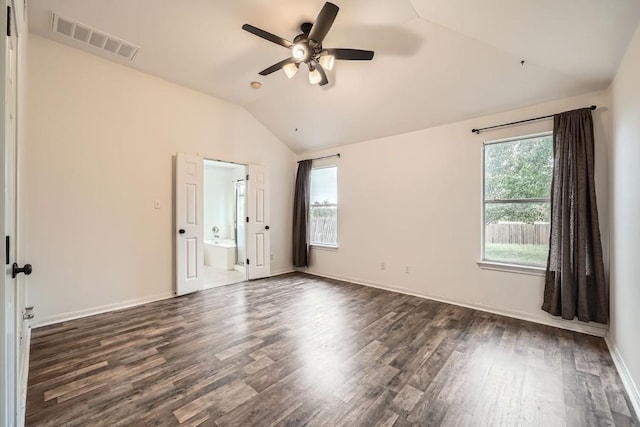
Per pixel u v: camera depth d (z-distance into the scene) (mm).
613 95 2455
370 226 4562
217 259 6160
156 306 3523
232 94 4289
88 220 3223
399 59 3045
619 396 1848
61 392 1853
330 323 3012
